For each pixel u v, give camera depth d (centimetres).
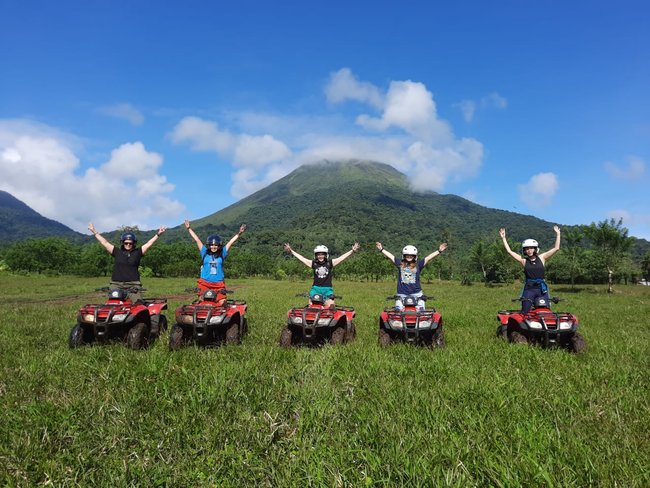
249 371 616
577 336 885
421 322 877
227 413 459
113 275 960
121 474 343
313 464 351
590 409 485
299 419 447
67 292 2973
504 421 445
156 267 8938
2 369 653
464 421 434
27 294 2786
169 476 341
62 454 378
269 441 399
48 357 714
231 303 947
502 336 1030
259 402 496
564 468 338
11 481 333
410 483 325
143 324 873
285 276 8350
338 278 8119
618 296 3512
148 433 418
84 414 461
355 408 483
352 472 345
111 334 891
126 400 494
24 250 8369
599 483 322
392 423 429
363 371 635
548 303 960
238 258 9738
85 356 730
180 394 512
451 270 8925
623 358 798
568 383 585
